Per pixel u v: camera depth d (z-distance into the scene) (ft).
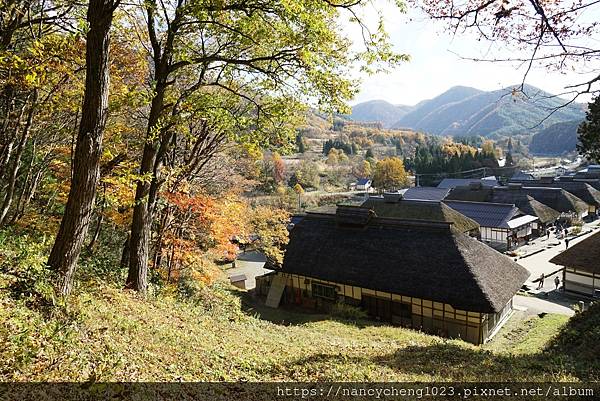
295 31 28.66
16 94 33.17
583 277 80.69
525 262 108.27
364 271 67.46
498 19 15.80
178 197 42.70
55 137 42.11
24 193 41.91
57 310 21.11
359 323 55.98
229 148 53.16
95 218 58.29
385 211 126.93
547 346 42.16
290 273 75.20
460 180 231.91
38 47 26.08
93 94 22.57
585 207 164.86
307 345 34.40
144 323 26.61
